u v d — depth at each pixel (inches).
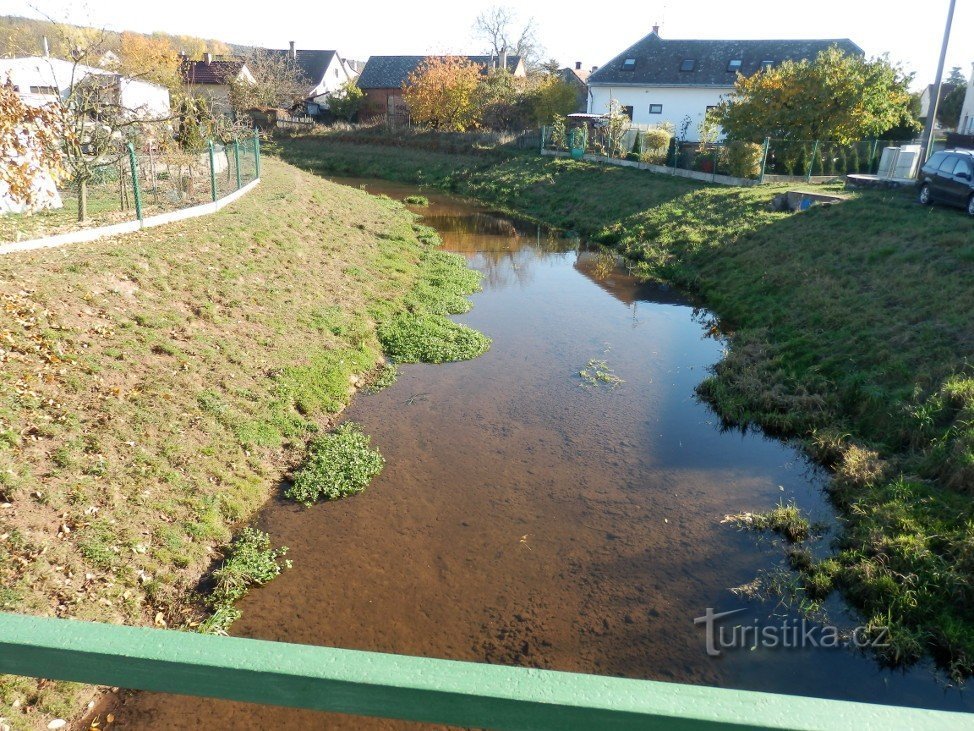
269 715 211.0
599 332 564.4
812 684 225.5
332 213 792.9
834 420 385.4
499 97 1731.1
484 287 692.1
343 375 438.3
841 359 436.8
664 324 585.6
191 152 805.2
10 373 300.2
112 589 237.6
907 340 422.9
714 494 335.9
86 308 371.6
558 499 331.0
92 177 595.2
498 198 1244.5
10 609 212.5
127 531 259.4
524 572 280.7
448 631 249.1
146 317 389.4
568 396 444.8
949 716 37.6
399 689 41.0
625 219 930.7
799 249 636.7
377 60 2199.8
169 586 253.8
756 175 970.7
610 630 250.7
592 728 39.9
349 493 330.0
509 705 40.1
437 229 972.6
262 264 532.1
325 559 284.2
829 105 948.6
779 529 305.4
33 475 261.1
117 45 1450.5
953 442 317.7
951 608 244.8
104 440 294.5
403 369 479.2
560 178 1227.9
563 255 837.8
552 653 240.2
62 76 853.8
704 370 489.4
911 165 874.8
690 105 1541.6
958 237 537.0
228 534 289.0
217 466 316.5
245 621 249.3
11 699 195.2
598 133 1387.8
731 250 709.9
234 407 361.1
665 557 289.9
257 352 416.8
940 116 1643.7
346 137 1736.0
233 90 1840.6
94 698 211.3
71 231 488.4
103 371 331.3
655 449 379.2
